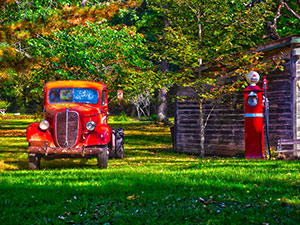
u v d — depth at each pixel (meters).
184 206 6.25
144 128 33.53
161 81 15.62
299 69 14.69
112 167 12.34
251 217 5.59
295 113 14.61
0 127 35.47
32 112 62.19
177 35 15.65
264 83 13.90
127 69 17.22
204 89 15.80
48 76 18.45
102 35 18.03
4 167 12.76
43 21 11.96
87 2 18.73
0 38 11.09
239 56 15.38
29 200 6.81
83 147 11.33
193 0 15.90
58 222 5.51
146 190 7.59
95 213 5.99
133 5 13.83
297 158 14.25
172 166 12.19
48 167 12.88
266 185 7.93
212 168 10.91
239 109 16.62
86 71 18.00
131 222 5.46
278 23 25.12
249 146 14.16
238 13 16.39
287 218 5.54
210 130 17.66
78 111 11.61
